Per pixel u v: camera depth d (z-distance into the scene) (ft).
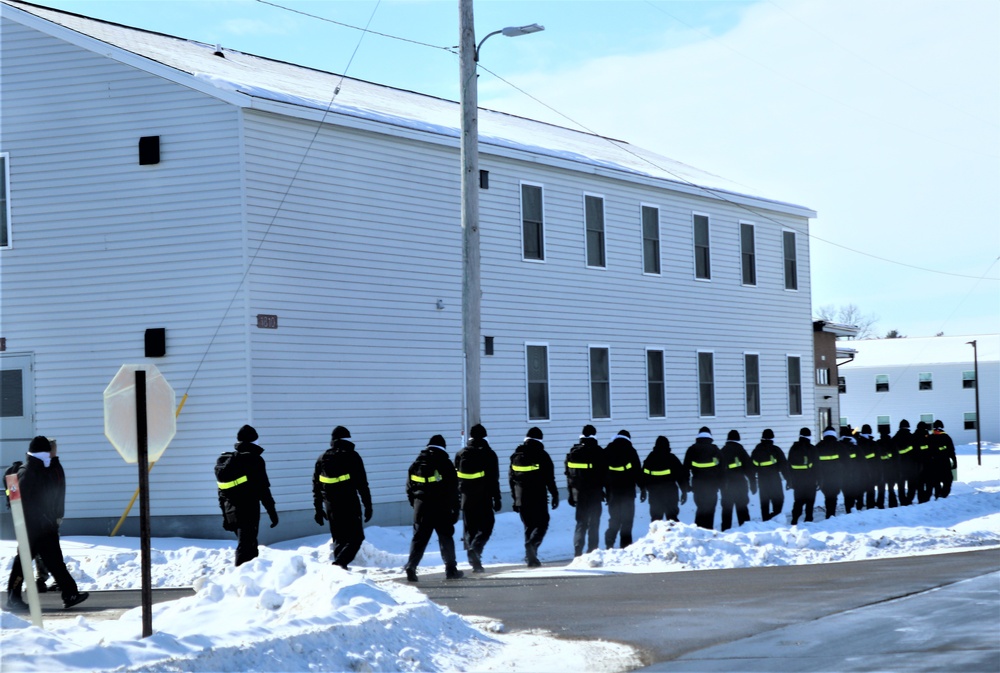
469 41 67.05
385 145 79.00
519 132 103.40
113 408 30.12
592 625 37.63
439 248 82.84
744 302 115.44
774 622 36.52
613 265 99.14
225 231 69.51
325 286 73.87
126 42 76.95
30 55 73.87
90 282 72.13
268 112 70.79
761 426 116.47
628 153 121.39
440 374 82.07
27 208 73.46
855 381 268.82
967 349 265.75
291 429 70.95
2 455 73.26
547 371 91.61
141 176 71.41
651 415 102.06
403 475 78.43
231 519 50.44
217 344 69.36
